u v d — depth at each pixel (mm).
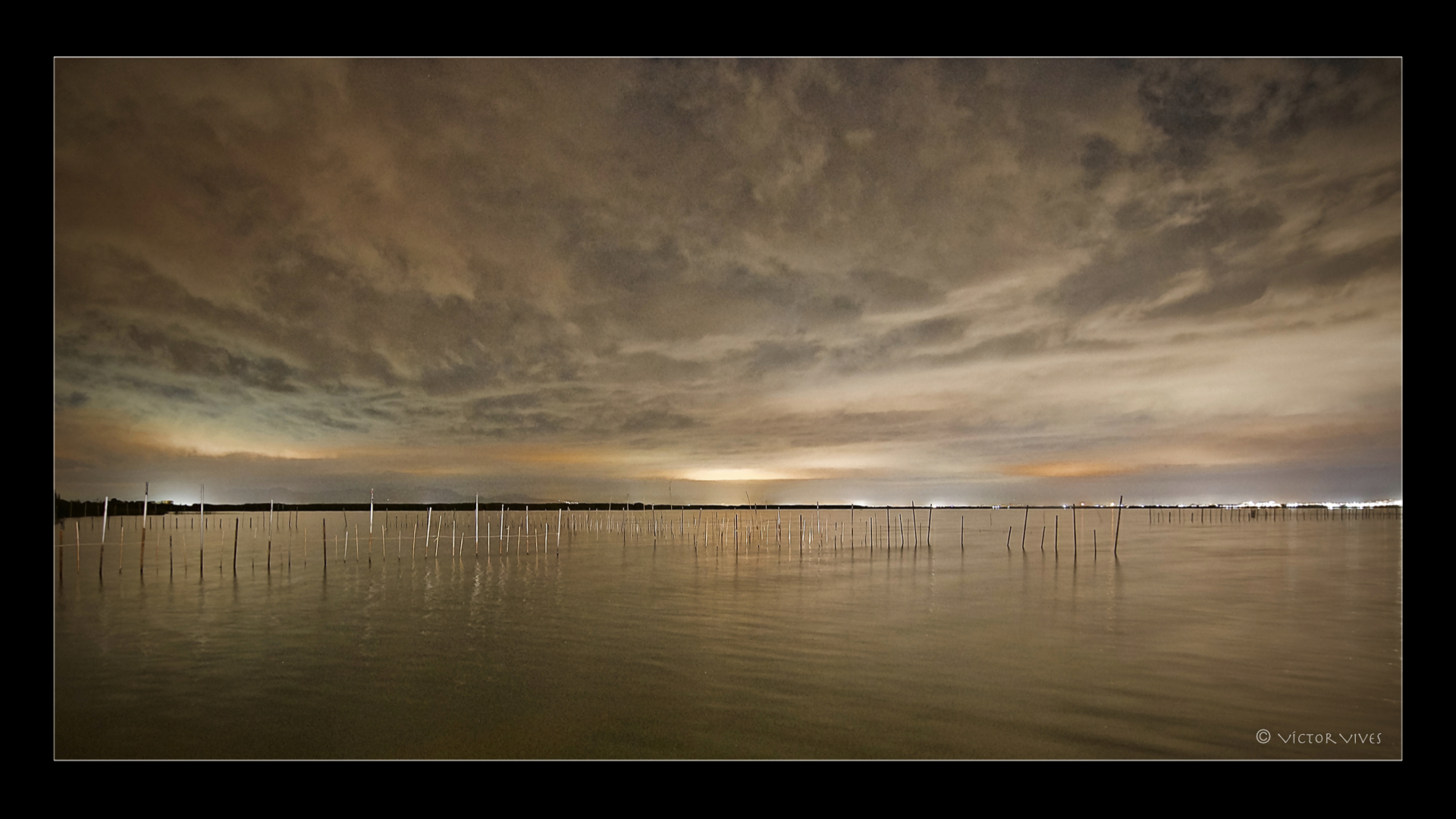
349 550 66875
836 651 25547
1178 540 77750
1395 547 66188
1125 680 21781
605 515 170625
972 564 54156
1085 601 36031
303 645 26844
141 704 20234
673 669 23219
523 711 19656
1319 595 37312
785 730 18219
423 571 50219
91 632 29156
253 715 19438
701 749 17203
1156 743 17266
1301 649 25312
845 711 19406
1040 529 106875
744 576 47469
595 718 19047
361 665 23906
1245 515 153000
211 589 40812
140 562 45688
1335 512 162750
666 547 75375
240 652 25734
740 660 24328
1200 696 20266
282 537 83625
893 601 36500
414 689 21344
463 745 17656
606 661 24328
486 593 39562
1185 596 37219
